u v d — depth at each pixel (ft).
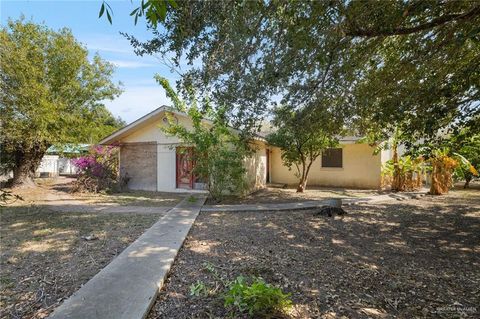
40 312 9.88
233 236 19.17
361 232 20.29
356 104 17.72
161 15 5.52
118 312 9.16
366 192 42.57
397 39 14.99
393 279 12.62
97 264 14.10
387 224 22.59
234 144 33.55
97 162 45.60
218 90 16.33
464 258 15.31
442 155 34.22
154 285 11.10
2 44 39.40
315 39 12.57
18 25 41.91
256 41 13.47
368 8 11.27
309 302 10.48
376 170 47.83
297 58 13.67
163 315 9.50
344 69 14.98
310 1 10.95
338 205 25.96
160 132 45.80
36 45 42.88
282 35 13.00
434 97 13.67
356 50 14.35
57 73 44.73
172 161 45.06
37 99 40.40
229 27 12.68
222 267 13.75
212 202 33.47
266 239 18.49
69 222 23.16
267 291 9.34
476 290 11.66
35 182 51.98
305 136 25.34
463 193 40.09
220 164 32.83
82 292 10.53
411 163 41.57
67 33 45.37
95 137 54.19
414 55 14.61
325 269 13.64
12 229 20.98
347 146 50.21
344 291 11.42
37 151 47.65
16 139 41.19
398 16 11.59
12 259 14.85
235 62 14.29
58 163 79.00
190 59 14.44
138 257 14.35
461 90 13.28
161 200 36.11
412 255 15.74
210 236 19.17
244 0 11.44
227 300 9.35
